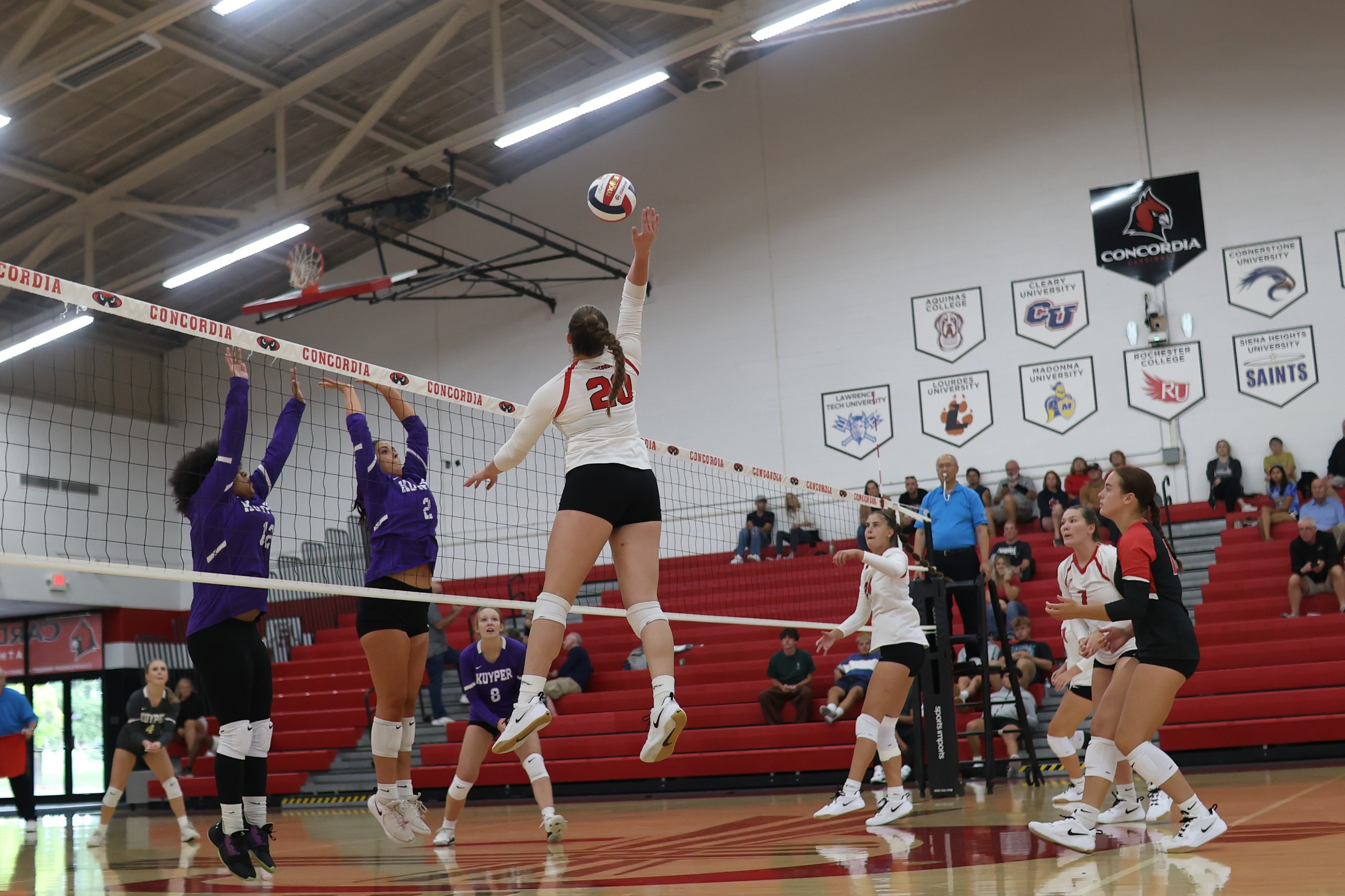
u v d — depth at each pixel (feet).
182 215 59.47
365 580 19.35
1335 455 49.16
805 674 41.57
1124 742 15.78
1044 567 49.60
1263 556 46.93
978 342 57.11
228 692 16.67
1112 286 55.26
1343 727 34.81
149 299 66.49
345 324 68.95
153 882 19.06
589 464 13.65
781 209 61.41
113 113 51.55
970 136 58.39
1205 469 52.75
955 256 58.03
